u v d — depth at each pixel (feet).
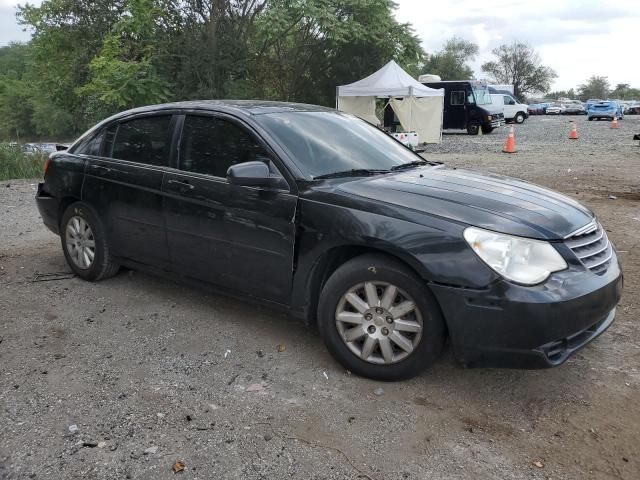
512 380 11.70
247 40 84.48
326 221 11.63
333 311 11.76
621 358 12.64
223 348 13.07
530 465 9.08
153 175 14.84
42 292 16.58
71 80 88.17
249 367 12.19
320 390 11.27
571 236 10.91
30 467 8.91
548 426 10.14
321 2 82.33
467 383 11.57
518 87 312.91
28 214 28.58
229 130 13.75
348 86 74.43
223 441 9.62
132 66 71.51
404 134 64.08
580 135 89.76
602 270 11.16
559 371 12.07
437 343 10.85
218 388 11.33
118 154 16.20
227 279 13.57
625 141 73.72
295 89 94.38
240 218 12.92
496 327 10.12
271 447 9.47
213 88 79.20
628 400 10.94
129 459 9.14
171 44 77.87
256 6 82.58
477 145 73.46
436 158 55.77
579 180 37.58
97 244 16.63
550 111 210.38
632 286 16.99
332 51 91.20
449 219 10.68
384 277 11.09
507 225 10.53
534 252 10.32
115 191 15.80
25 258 20.15
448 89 98.27
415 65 97.76
